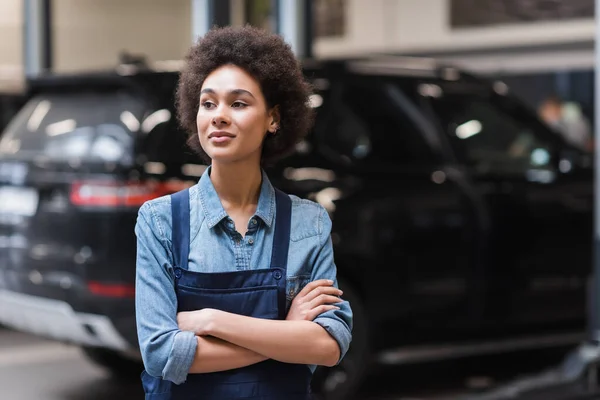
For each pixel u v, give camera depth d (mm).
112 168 5301
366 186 5953
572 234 6910
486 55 12758
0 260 5812
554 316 6871
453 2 12945
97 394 6332
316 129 5891
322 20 13898
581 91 12203
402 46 13359
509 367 7438
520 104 6926
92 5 10797
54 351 7652
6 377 6750
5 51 9484
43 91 6137
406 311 6145
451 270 6305
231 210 2340
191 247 2287
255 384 2250
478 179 6480
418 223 6148
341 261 5836
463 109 6617
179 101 2467
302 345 2240
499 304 6559
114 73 5566
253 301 2275
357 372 5945
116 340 5281
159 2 11219
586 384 5980
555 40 12188
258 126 2318
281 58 2365
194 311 2248
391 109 6262
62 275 5422
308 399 2320
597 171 6051
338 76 6117
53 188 5531
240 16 9039
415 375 7098
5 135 6145
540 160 6957
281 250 2320
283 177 5641
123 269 5230
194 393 2244
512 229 6598
